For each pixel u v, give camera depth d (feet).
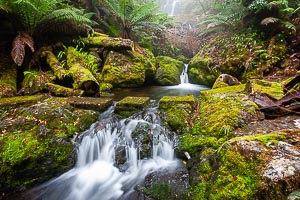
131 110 13.91
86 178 10.82
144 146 11.54
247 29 22.44
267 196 6.14
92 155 11.93
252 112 11.23
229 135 10.16
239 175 6.89
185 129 12.02
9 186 9.76
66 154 11.02
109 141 12.37
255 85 13.76
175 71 24.52
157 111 13.70
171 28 36.50
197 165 9.53
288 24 18.60
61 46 20.25
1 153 9.89
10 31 17.89
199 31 35.35
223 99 12.94
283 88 12.60
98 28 25.03
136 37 28.37
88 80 16.29
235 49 21.52
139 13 25.27
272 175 6.25
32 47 16.60
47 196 9.97
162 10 55.01
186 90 20.98
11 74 16.66
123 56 21.56
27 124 11.41
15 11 16.71
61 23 19.51
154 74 23.49
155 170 10.68
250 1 21.71
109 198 9.68
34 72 17.37
